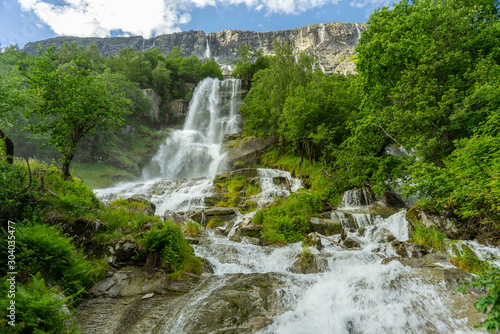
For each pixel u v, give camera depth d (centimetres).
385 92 1725
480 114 1114
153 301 654
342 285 700
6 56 3994
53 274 614
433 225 1074
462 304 556
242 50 6456
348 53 13288
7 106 1077
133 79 5503
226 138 4197
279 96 3089
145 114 4891
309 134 2456
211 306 615
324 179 2164
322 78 2872
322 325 532
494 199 836
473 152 852
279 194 2022
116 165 3797
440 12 1336
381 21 1775
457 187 903
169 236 834
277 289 697
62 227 788
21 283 524
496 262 790
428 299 591
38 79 1098
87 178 3231
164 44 18238
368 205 1925
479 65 1132
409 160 1506
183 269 796
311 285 725
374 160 1781
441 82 1341
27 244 577
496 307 360
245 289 699
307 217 1452
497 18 1477
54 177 1031
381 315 558
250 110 3369
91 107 1171
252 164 3231
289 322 549
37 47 1157
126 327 543
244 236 1282
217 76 7156
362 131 1827
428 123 1252
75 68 1216
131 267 780
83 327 533
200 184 2686
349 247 1128
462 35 1350
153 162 4222
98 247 789
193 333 523
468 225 971
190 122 5472
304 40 15912
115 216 909
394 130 1441
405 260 871
